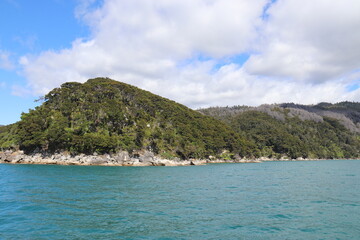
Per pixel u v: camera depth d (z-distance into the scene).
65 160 98.50
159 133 127.06
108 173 61.03
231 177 55.06
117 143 106.69
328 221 20.11
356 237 16.64
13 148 105.94
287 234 17.08
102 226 18.20
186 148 127.31
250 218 20.73
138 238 15.98
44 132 105.00
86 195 29.55
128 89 151.75
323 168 93.44
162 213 21.98
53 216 20.41
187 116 165.50
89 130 113.25
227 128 183.62
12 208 22.52
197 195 30.98
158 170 76.69
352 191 35.00
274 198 29.45
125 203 25.72
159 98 172.62
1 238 15.48
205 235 16.69
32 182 39.34
